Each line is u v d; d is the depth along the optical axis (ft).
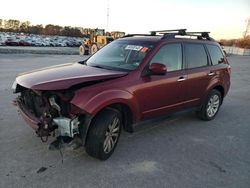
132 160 13.20
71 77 12.32
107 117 12.30
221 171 12.76
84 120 11.91
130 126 14.26
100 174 11.75
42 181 10.96
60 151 12.81
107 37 93.71
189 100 17.63
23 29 351.05
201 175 12.28
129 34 18.62
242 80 45.96
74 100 11.40
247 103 27.32
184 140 16.15
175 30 18.31
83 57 77.71
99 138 12.17
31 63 52.24
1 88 26.30
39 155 12.94
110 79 12.92
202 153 14.56
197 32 19.92
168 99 15.87
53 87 11.41
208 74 18.60
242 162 13.82
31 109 12.91
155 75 14.69
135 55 14.97
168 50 15.81
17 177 11.11
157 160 13.41
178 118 20.27
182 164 13.19
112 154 13.60
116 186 11.00
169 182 11.53
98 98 11.84
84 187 10.77
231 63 89.76
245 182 11.95
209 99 19.40
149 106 14.76
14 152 13.09
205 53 18.84
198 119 20.29
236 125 19.69
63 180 11.13
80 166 12.26
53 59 64.85
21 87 13.35
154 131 17.26
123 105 13.44
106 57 15.88
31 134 15.16
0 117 17.74
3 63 49.49
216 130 18.33
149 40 15.92
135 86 13.60
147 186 11.14
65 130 11.50
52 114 11.64
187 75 16.85
